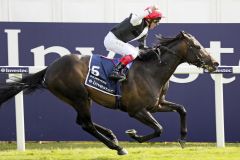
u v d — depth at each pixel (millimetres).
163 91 21688
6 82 21844
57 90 21062
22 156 21906
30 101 25891
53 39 26047
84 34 26109
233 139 26219
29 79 21375
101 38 26141
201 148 23328
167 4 27609
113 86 20969
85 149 23719
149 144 26500
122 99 20984
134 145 26141
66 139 25984
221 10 27609
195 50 21281
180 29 26250
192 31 26312
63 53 26078
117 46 21047
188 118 26078
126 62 20766
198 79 26094
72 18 27469
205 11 27641
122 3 27500
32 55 26000
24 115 25844
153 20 20953
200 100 26094
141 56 21344
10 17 27344
